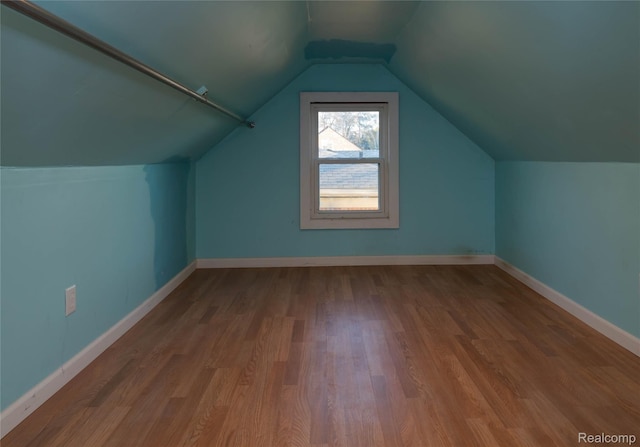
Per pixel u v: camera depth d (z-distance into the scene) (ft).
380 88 13.20
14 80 3.61
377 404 5.53
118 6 3.85
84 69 4.24
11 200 5.02
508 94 8.25
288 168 13.35
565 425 5.03
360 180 13.66
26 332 5.28
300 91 13.14
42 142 4.93
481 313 9.02
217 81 7.90
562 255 9.32
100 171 7.20
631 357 6.84
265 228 13.47
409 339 7.66
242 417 5.26
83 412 5.36
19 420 5.10
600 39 4.97
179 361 6.83
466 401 5.58
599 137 7.01
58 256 5.97
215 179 13.32
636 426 5.00
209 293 10.64
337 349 7.25
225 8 5.54
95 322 7.00
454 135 13.39
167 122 7.63
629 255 7.11
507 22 6.13
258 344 7.48
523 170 11.35
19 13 3.03
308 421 5.17
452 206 13.55
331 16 8.90
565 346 7.30
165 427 5.05
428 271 12.76
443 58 9.12
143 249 9.09
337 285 11.31
